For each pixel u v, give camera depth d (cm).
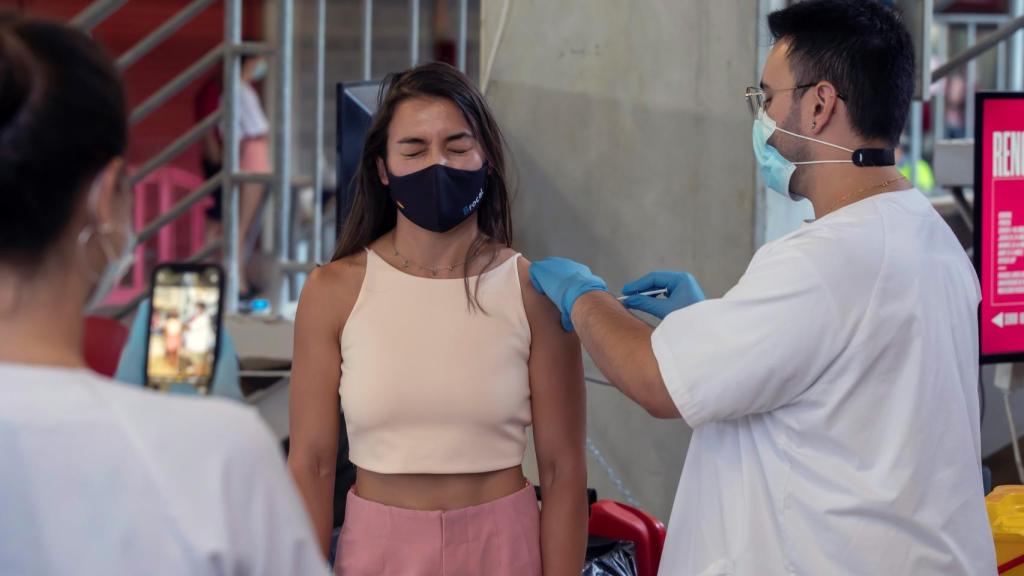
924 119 950
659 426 495
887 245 251
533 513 301
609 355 270
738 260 470
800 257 249
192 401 152
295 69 1232
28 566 139
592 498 409
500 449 296
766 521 258
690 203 482
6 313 146
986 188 412
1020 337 420
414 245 304
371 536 292
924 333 250
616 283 503
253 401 572
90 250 154
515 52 512
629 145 495
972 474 260
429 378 290
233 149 611
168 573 141
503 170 314
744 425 264
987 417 593
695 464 276
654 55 487
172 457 145
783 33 276
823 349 246
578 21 502
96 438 142
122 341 463
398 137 297
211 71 965
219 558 143
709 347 249
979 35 952
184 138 654
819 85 267
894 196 263
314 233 621
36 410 141
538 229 515
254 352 571
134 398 148
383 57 1262
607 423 507
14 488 139
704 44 474
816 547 251
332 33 1254
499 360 295
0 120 140
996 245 415
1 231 142
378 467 291
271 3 1032
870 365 248
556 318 306
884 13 270
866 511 246
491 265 306
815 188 273
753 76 461
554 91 508
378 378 290
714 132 473
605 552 370
